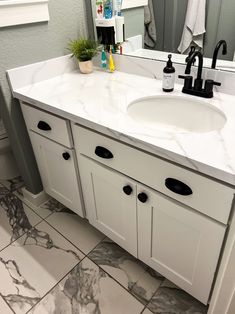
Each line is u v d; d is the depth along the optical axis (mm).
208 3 1066
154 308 1186
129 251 1285
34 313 1187
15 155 1620
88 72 1495
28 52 1318
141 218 1064
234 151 750
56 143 1277
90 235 1555
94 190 1252
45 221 1663
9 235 1575
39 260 1421
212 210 780
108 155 1015
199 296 1039
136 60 1389
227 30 1054
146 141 823
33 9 1234
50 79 1448
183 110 1162
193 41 1163
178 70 1245
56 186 1540
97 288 1274
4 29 1191
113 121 954
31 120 1349
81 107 1079
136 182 986
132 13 1313
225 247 785
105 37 1431
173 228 961
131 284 1284
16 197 1865
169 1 1173
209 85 1082
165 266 1122
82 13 1470
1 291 1282
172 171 823
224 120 977
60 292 1265
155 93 1185
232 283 735
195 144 791
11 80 1295
